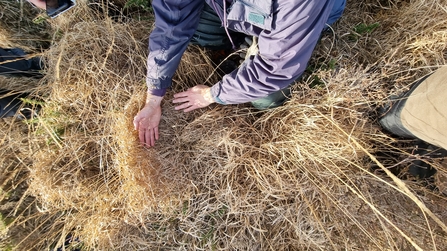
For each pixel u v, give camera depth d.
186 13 1.04
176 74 1.35
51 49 1.34
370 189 1.31
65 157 1.33
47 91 1.38
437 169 1.21
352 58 1.30
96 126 1.33
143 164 1.26
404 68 1.28
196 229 1.32
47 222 1.49
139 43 1.36
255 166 1.28
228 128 1.32
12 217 1.43
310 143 1.26
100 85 1.30
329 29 1.33
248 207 1.31
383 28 1.39
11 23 1.51
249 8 0.89
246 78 1.04
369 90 1.25
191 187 1.32
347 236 1.29
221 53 1.44
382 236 1.26
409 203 1.30
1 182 1.42
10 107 1.36
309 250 1.33
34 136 1.35
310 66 1.31
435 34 1.25
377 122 1.31
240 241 1.31
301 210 1.29
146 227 1.37
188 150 1.33
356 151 1.27
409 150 1.31
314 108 1.25
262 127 1.34
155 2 1.02
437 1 1.24
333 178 1.27
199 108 1.35
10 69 1.34
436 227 1.27
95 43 1.32
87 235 1.31
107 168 1.30
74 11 1.37
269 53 0.94
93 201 1.30
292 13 0.82
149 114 1.22
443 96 0.88
